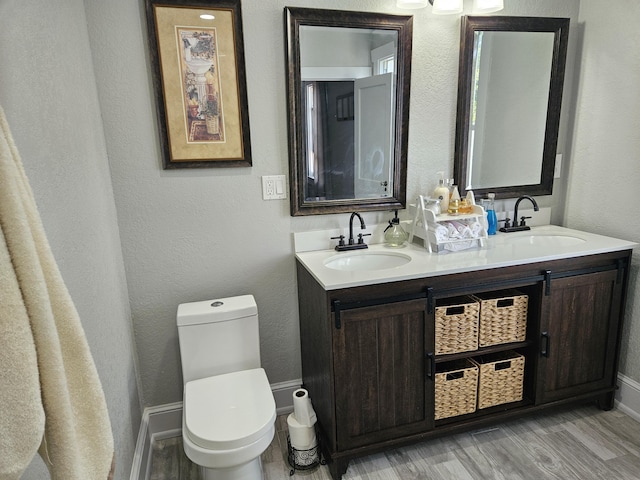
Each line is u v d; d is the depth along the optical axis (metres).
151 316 2.10
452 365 2.15
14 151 0.68
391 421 1.93
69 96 1.37
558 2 2.33
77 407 0.75
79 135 1.44
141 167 1.94
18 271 0.61
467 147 2.34
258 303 2.25
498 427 2.20
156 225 2.02
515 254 2.02
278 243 2.21
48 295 0.67
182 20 1.85
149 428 2.16
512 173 2.46
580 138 2.45
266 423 1.60
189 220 2.05
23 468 0.60
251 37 1.96
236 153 2.04
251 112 2.03
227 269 2.16
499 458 1.98
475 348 2.03
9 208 0.60
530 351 2.14
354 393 1.85
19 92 0.96
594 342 2.17
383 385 1.88
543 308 2.03
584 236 2.31
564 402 2.19
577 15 2.38
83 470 0.74
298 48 1.99
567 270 2.03
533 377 2.13
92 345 1.35
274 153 2.10
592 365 2.20
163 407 2.20
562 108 2.48
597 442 2.07
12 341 0.58
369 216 2.31
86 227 1.41
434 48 2.20
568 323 2.10
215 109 1.97
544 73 2.36
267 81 2.02
